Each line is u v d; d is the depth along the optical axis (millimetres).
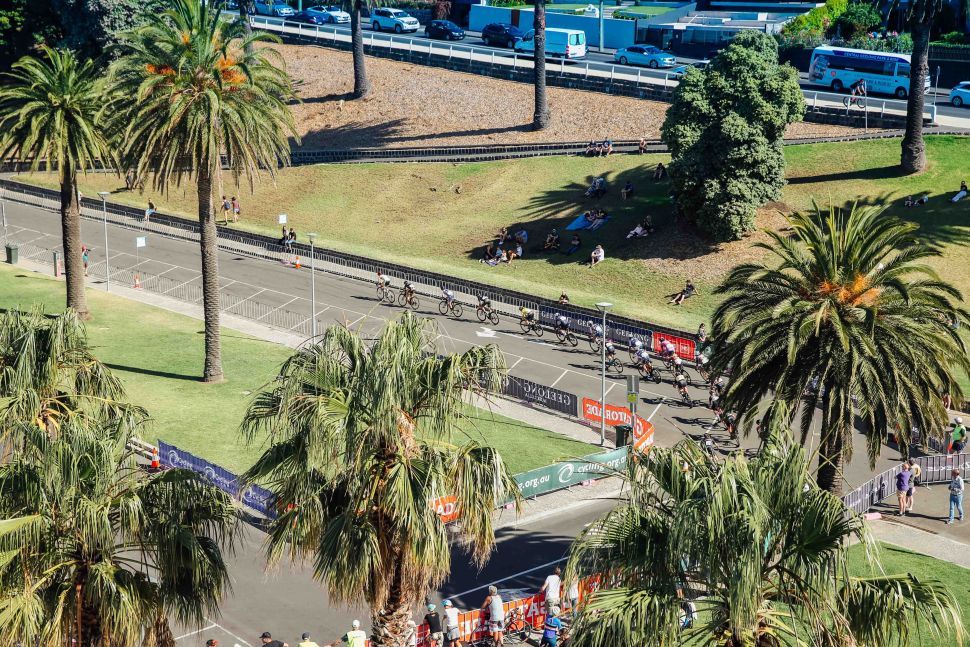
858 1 105375
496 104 98812
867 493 39312
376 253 79688
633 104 92562
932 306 31969
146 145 50031
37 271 74812
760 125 67750
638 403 52594
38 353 27422
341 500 22266
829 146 76875
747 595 17438
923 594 18484
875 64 87562
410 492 20953
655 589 18359
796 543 18766
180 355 58438
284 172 94812
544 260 74250
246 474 22438
